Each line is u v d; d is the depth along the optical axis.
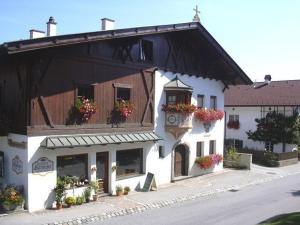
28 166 15.95
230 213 17.00
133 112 20.53
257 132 35.72
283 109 35.25
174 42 23.17
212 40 23.91
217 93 27.09
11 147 16.89
